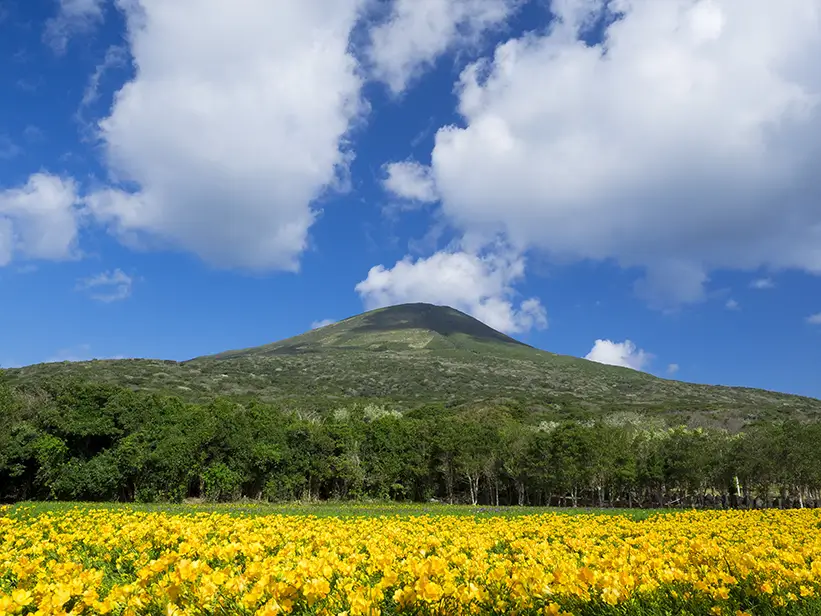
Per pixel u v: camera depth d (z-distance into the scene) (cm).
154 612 507
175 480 4209
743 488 4503
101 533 988
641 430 5806
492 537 1195
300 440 5016
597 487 4841
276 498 4747
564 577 534
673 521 1647
